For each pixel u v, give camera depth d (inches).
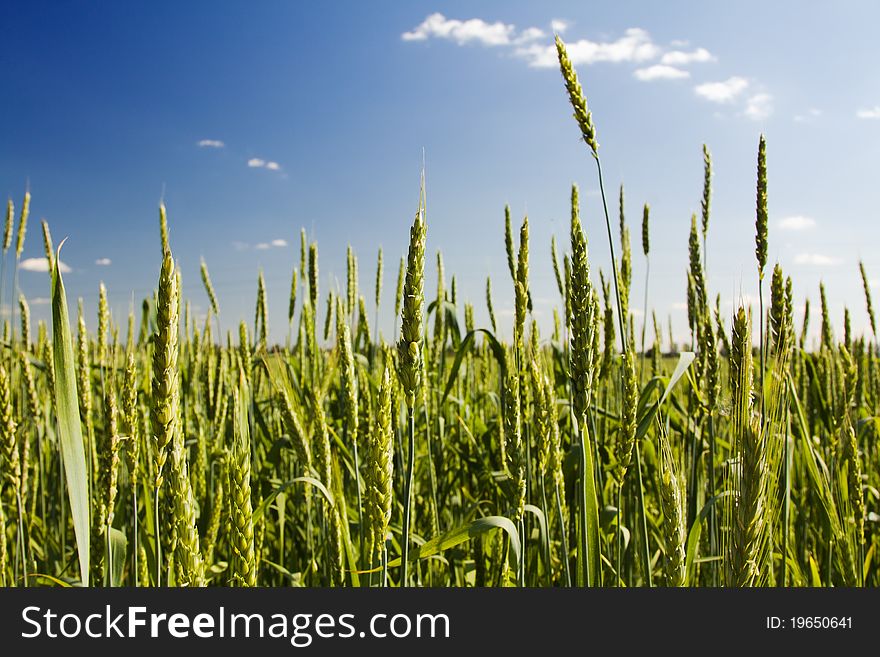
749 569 14.5
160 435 12.7
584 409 16.2
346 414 20.6
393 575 20.7
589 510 17.0
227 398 27.2
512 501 18.7
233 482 13.9
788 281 19.6
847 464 22.1
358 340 36.1
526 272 19.9
